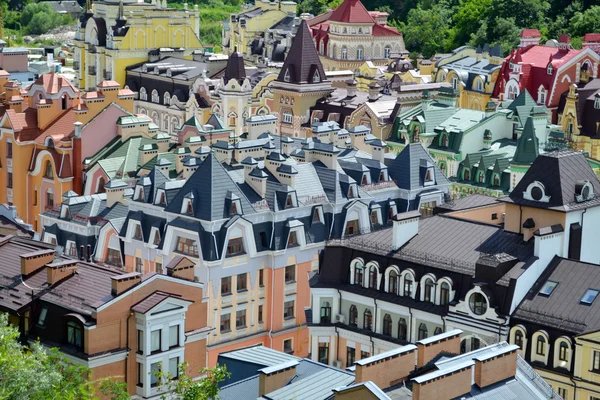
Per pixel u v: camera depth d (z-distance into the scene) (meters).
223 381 140.62
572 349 152.38
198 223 195.75
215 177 198.25
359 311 175.25
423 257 170.50
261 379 130.62
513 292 158.62
